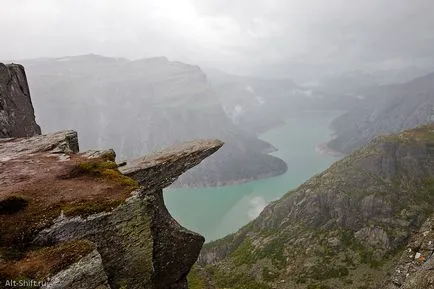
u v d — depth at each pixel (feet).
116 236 68.18
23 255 57.93
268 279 520.01
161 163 97.25
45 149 93.81
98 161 84.17
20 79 149.18
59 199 68.64
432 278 72.64
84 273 56.59
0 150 94.38
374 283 463.83
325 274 506.07
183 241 102.42
